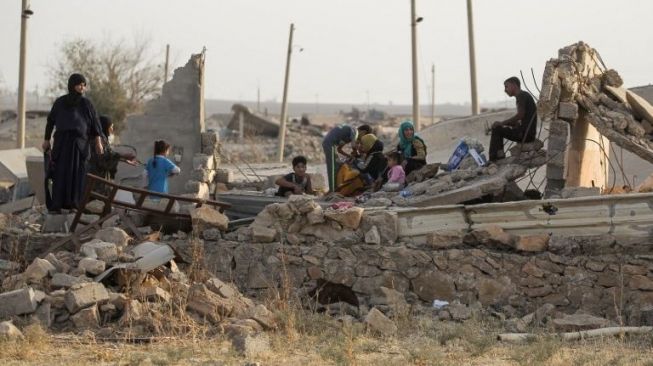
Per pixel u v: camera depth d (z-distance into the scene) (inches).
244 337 587.2
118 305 657.0
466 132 1628.9
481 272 750.5
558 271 740.0
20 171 1379.2
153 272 716.7
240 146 3090.6
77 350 587.8
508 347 616.1
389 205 864.9
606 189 970.1
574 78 882.8
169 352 564.7
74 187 836.0
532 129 893.8
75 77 844.6
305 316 690.8
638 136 897.5
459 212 767.1
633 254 730.8
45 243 796.0
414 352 578.9
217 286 695.1
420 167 964.6
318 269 775.7
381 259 767.1
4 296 642.2
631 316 713.0
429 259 758.5
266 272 783.1
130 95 3034.0
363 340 626.8
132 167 1131.3
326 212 780.0
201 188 1099.9
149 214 806.5
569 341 643.5
